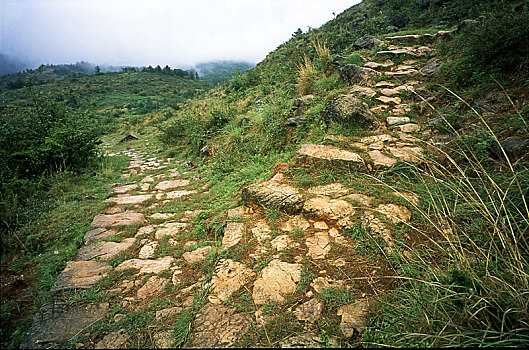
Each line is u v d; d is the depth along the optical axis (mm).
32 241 3574
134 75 114438
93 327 2051
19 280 2887
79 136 7535
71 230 3900
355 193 3244
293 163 4293
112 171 7539
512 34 4387
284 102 7172
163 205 4832
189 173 7137
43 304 2340
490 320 1531
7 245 3467
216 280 2383
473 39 5223
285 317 1871
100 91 79250
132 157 10359
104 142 16625
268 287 2182
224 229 3350
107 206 4793
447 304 1686
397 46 8555
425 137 4266
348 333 1688
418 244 2324
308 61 9141
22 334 2127
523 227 2088
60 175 6066
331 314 1858
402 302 1850
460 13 9852
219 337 1799
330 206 3037
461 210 2479
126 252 3203
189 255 3012
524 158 2693
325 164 3932
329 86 6953
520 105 3627
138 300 2363
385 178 3465
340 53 10508
